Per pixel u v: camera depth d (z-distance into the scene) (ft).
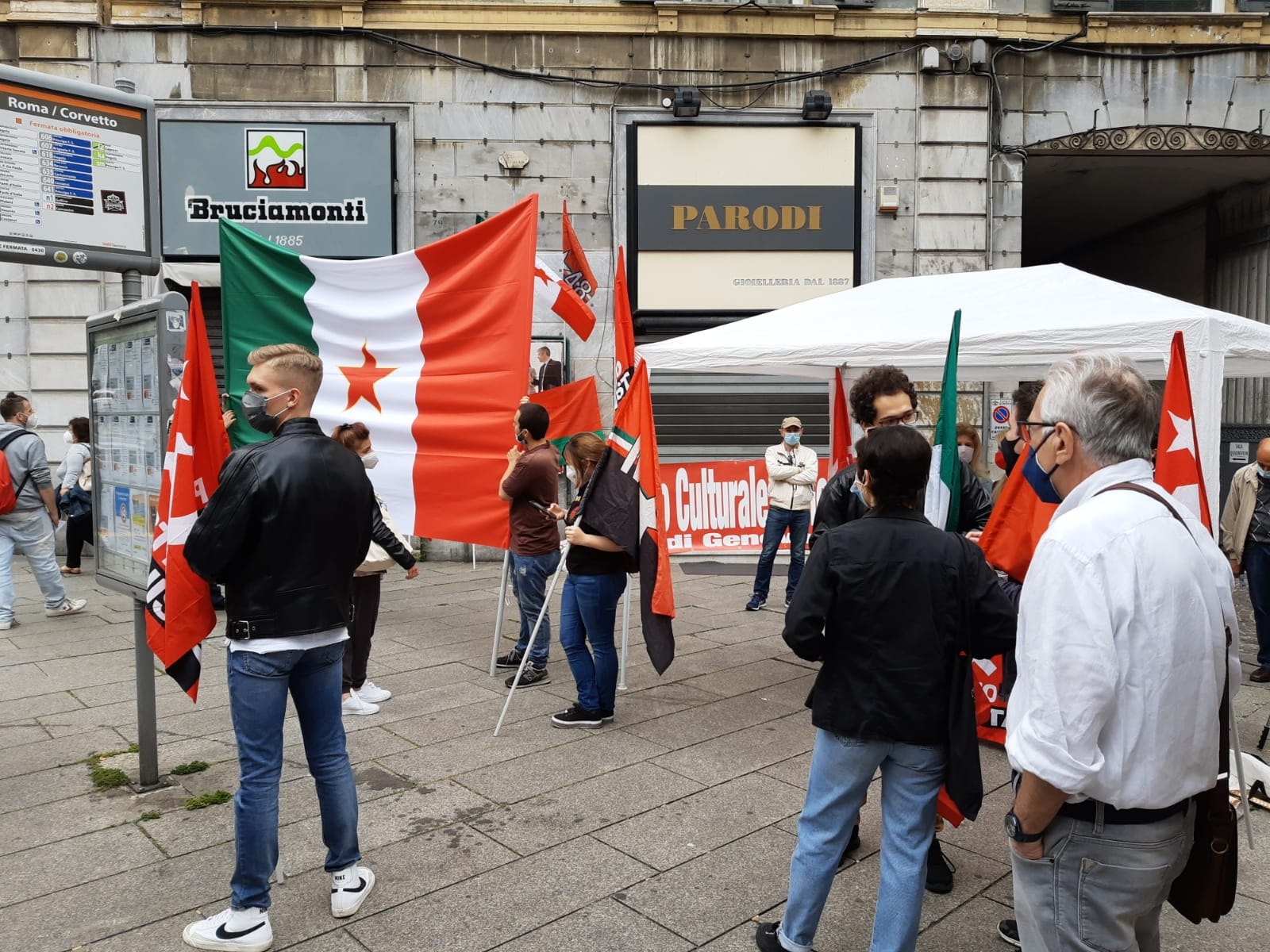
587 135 34.42
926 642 7.97
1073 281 16.80
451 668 19.74
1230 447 35.65
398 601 27.12
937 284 18.69
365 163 33.94
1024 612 5.78
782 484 25.96
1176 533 5.72
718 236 34.68
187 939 9.28
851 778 8.29
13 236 13.42
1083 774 5.37
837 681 8.23
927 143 34.65
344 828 9.96
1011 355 15.57
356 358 18.80
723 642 22.34
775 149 34.60
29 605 26.58
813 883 8.47
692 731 15.76
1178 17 34.24
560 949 9.30
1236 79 34.73
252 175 33.65
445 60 33.96
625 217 34.68
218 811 12.60
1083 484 6.11
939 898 10.41
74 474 30.91
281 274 18.99
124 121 14.56
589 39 34.22
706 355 17.60
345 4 33.32
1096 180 39.37
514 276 17.53
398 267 18.44
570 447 17.98
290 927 9.71
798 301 34.96
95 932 9.57
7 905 10.12
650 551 15.39
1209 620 5.75
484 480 18.19
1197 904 6.23
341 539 9.73
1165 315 14.21
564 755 14.60
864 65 34.45
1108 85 34.76
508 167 34.24
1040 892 5.95
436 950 9.29
